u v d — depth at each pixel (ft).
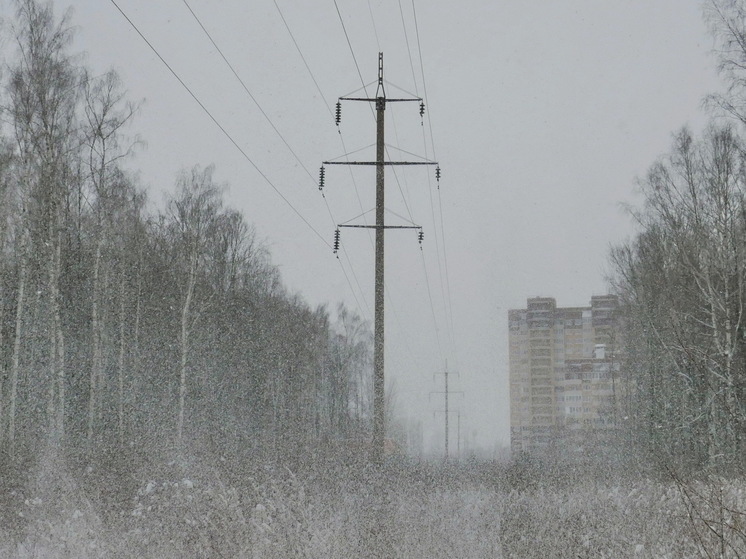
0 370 108.88
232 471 59.72
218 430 127.44
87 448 80.02
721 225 123.44
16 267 121.90
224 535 38.24
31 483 54.90
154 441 90.27
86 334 130.52
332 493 49.34
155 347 148.66
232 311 170.91
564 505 50.11
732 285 119.24
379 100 74.54
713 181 125.29
